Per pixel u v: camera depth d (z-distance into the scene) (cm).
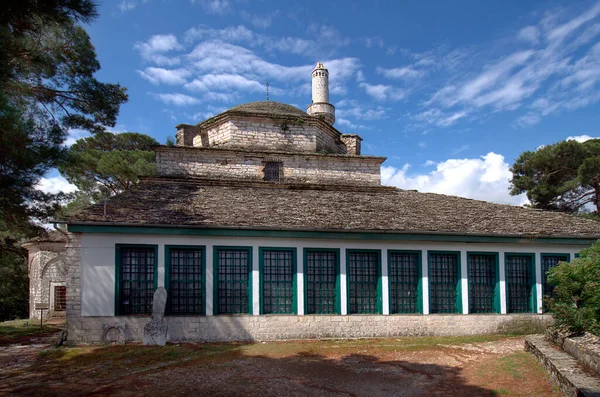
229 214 1839
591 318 1353
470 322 1969
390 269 1927
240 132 2497
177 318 1706
